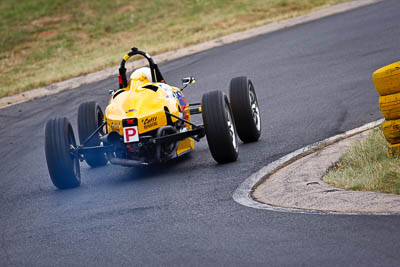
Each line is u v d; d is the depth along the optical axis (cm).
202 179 2817
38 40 11088
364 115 3722
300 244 1780
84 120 3512
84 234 2172
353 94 4384
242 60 6644
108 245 2006
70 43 10700
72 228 2277
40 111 5700
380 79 2655
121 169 3388
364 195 2161
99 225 2264
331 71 5378
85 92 6272
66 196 2877
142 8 12662
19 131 5038
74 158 3050
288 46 7038
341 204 2116
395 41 6200
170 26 10825
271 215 2102
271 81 5419
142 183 2925
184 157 3444
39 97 6406
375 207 2034
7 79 8119
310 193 2291
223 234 1961
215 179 2780
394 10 8256
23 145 4528
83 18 12325
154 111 3075
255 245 1819
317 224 1936
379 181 2294
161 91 3284
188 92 5544
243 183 2638
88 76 7088
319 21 8569
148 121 3017
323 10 9681
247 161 3061
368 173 2419
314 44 6875
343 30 7431
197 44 8250
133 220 2272
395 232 1778
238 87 3475
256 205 2264
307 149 3112
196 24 10538
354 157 2683
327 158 2781
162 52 8056
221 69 6328
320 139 3325
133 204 2523
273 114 4228
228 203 2341
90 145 3428
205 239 1934
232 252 1786
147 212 2361
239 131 3481
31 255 2011
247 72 5991
